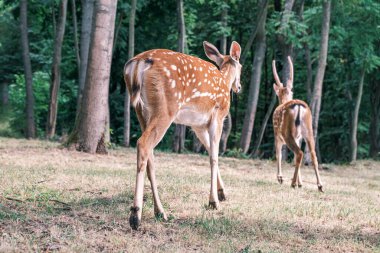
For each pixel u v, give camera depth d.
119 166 11.79
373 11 21.20
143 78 6.27
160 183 9.41
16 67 28.38
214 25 22.16
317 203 8.55
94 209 6.89
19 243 5.16
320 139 30.66
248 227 6.45
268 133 31.81
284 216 7.25
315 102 18.75
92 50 14.09
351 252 5.67
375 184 13.05
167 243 5.51
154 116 6.28
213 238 5.80
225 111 7.64
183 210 7.22
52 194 7.57
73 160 12.28
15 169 9.89
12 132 26.30
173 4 25.25
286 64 21.75
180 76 6.50
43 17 26.58
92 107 14.18
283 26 20.17
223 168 14.20
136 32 25.59
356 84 26.91
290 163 18.58
